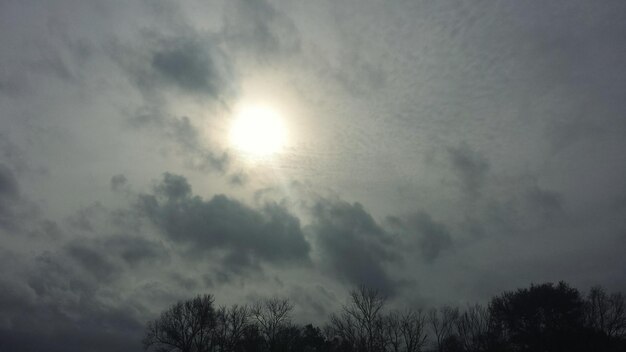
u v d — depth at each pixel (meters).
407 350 59.00
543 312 61.22
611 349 53.53
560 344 55.72
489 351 59.53
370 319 61.12
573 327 56.66
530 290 64.38
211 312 68.75
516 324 62.53
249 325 66.94
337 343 65.75
